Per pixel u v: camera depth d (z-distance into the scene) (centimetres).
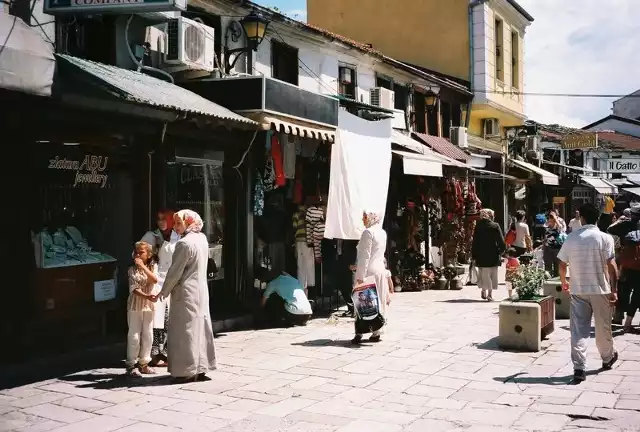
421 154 1524
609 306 720
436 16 2347
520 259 1477
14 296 728
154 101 730
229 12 1137
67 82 705
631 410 586
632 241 975
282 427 544
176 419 564
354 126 1179
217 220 1062
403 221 1580
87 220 824
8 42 609
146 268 716
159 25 965
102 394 640
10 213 726
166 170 942
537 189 2914
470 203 1708
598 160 3678
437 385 682
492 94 2320
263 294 1070
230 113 895
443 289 1562
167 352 696
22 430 532
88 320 828
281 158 1079
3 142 722
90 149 819
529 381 697
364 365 771
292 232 1193
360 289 895
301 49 1366
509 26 2534
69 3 771
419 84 1891
